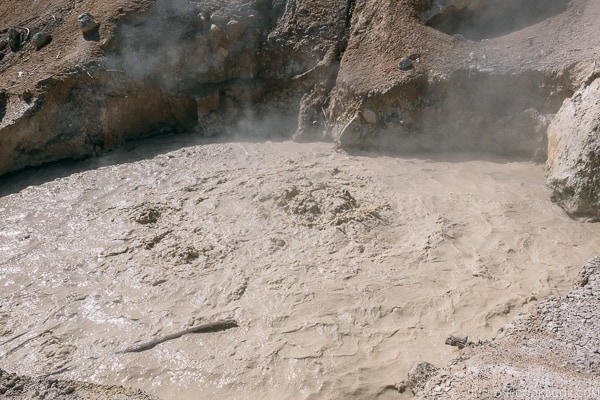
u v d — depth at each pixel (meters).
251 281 8.42
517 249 8.99
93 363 7.20
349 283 8.34
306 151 11.84
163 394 6.78
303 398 6.66
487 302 7.97
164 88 12.43
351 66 12.29
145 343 7.44
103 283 8.52
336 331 7.55
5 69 12.80
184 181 10.89
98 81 12.03
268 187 10.53
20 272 8.83
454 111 11.60
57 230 9.76
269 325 7.66
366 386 6.80
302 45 12.67
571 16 11.72
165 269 8.71
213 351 7.31
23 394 5.91
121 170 11.38
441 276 8.47
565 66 10.84
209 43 12.60
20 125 11.43
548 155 10.68
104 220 9.92
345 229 9.38
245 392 6.78
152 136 12.67
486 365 5.77
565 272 8.48
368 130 11.73
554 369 5.61
